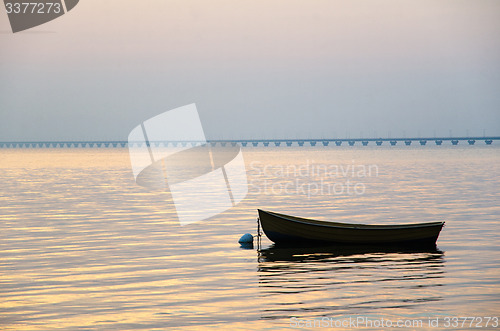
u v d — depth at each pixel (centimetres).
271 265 3597
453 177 12281
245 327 2430
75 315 2605
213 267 3553
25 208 6862
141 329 2419
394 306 2702
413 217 5831
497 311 2625
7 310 2680
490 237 4556
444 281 3147
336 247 4234
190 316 2578
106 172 15662
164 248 4203
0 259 3816
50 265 3628
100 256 3912
